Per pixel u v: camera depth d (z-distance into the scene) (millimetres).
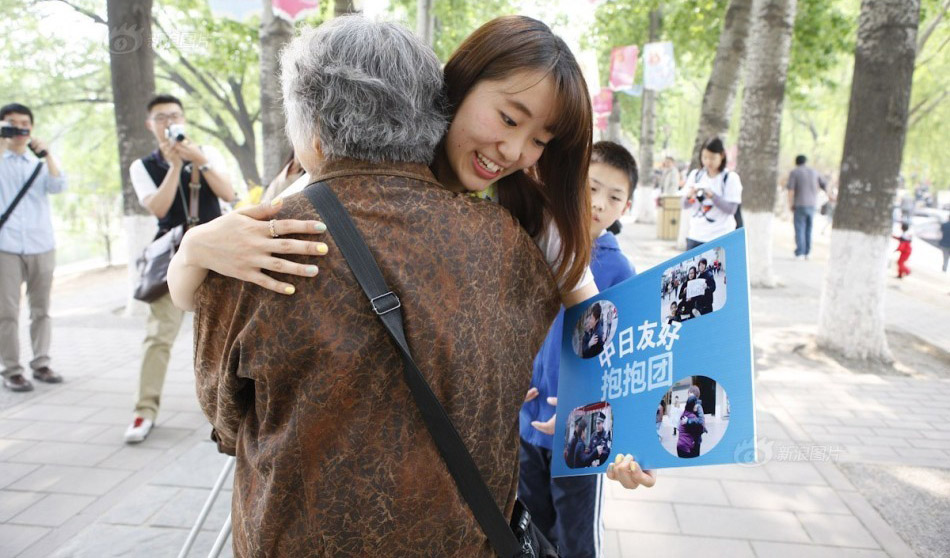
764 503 3061
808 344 5793
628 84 12273
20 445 3611
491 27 1007
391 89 901
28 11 9844
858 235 5391
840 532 2816
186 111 17891
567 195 1160
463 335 926
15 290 4496
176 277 987
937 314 7402
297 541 906
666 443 1083
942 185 22438
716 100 9945
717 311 1051
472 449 961
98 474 3277
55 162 4629
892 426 3992
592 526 1996
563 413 1379
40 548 2648
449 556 957
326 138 935
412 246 910
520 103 982
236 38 12055
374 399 892
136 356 5477
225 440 1089
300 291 869
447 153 1073
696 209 6578
